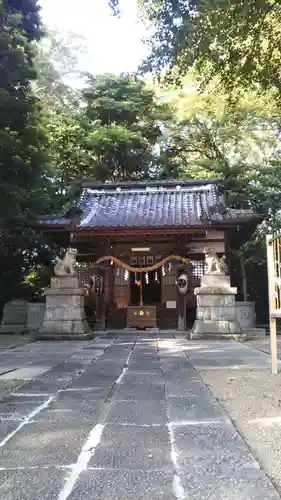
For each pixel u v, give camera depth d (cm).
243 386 473
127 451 267
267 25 1134
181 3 1053
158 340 1239
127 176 2756
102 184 2069
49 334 1285
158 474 231
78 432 308
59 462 250
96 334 1519
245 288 2233
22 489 215
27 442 287
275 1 1014
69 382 517
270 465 242
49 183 1908
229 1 1013
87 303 1845
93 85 2727
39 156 1419
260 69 1272
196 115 2562
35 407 386
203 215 1653
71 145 2433
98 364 689
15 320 1658
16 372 602
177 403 396
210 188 1973
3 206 1352
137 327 1684
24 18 1391
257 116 2262
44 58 2927
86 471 236
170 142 2789
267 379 516
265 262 2155
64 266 1343
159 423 330
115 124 2664
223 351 869
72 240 1767
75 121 2519
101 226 1605
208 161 2486
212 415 351
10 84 1275
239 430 308
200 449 269
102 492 210
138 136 2550
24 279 2055
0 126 1298
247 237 1930
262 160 2508
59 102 2962
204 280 1291
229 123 2464
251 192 2297
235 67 1300
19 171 1355
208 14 1070
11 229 1684
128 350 931
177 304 1709
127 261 1873
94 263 1689
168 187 2030
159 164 2736
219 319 1249
